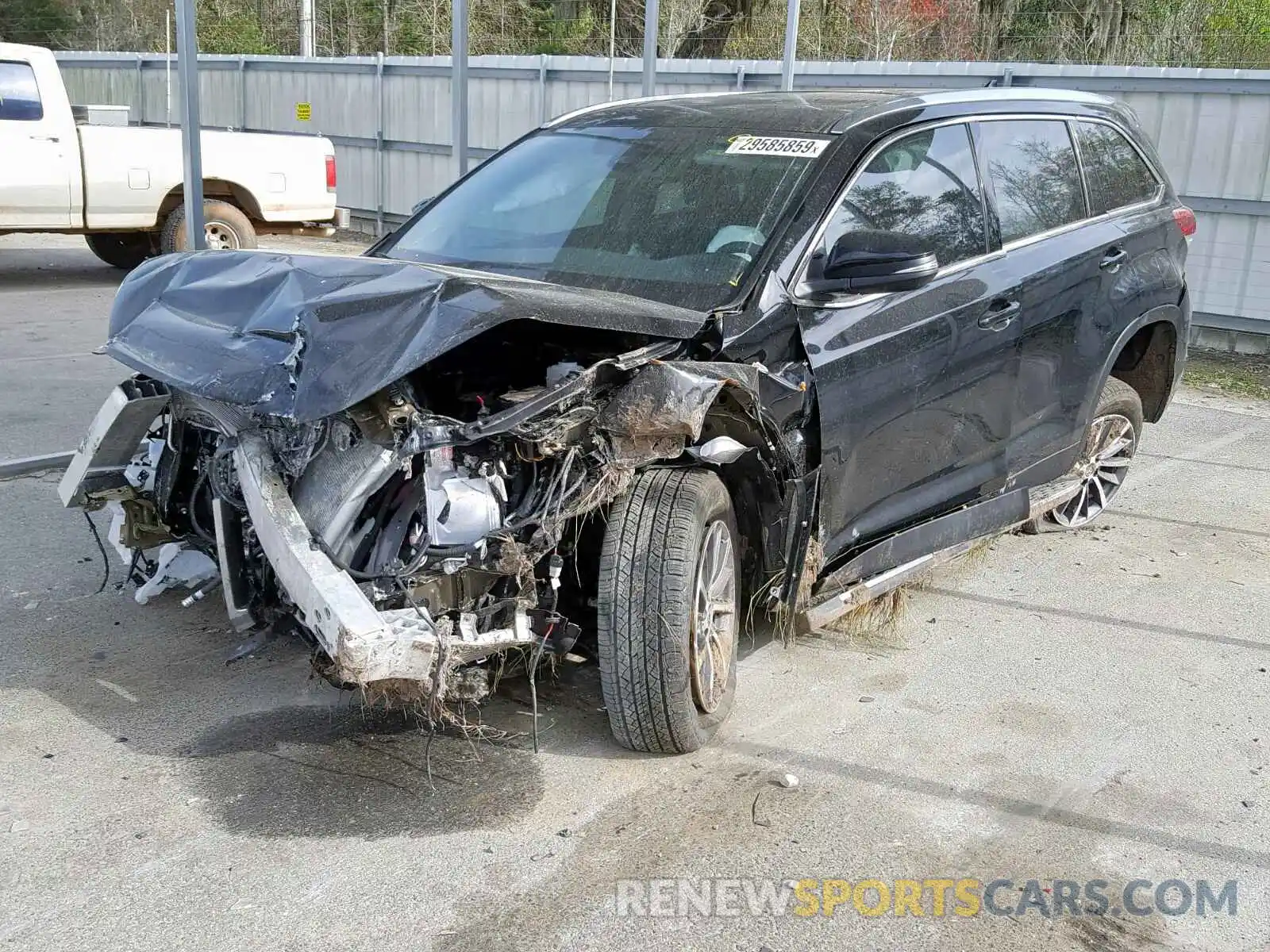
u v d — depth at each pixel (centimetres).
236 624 364
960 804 359
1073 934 301
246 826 333
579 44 2678
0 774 355
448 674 323
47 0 3259
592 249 434
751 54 2383
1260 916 311
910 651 473
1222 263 1184
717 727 391
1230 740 408
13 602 479
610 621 353
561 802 351
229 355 343
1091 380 544
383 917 296
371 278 352
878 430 423
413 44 2864
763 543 399
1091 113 577
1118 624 509
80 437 705
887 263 394
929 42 2261
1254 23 1903
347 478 331
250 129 2014
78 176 1219
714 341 367
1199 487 727
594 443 340
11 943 282
